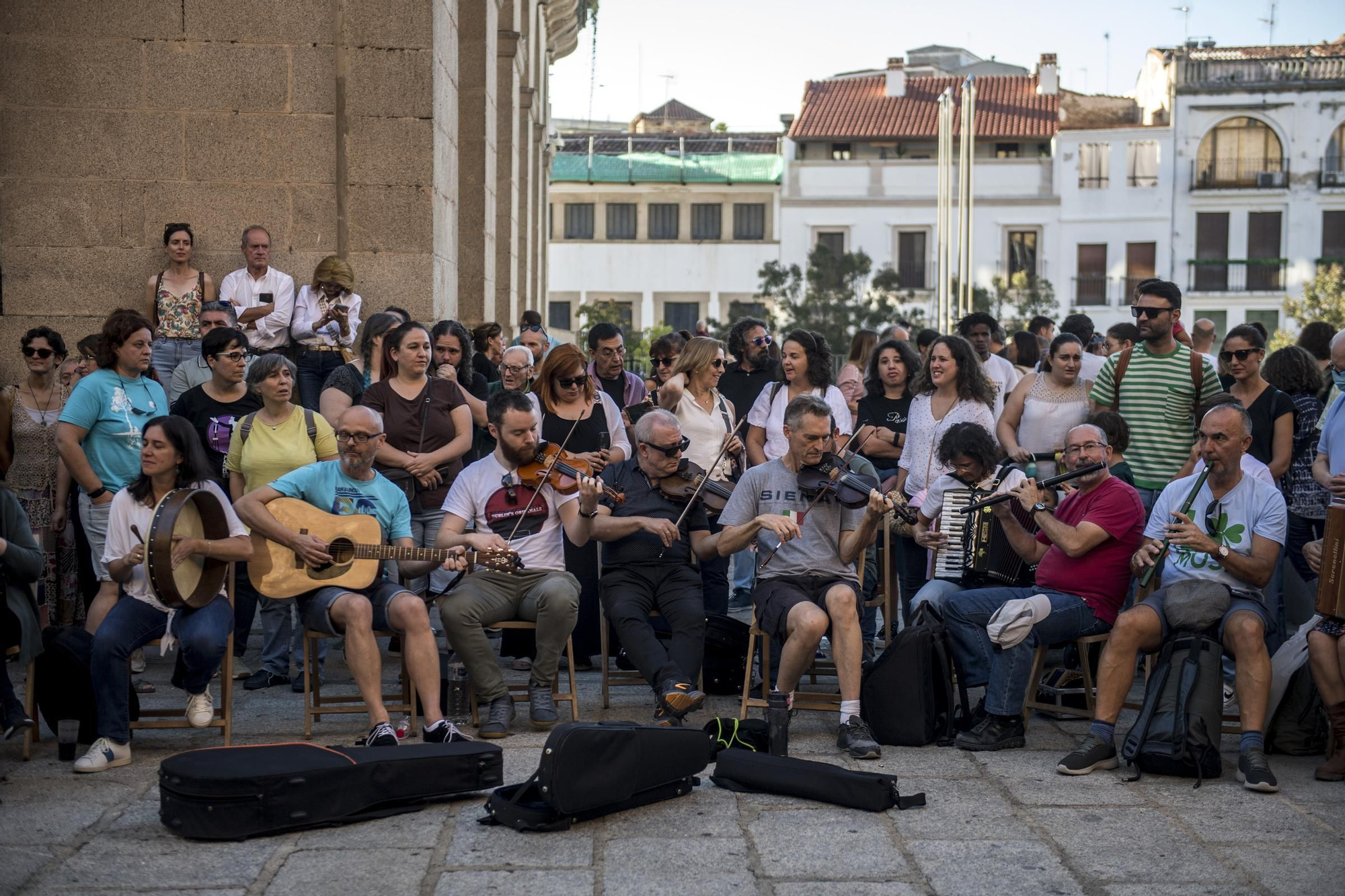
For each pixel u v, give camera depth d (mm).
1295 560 7270
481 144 12383
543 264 24547
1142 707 5688
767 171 44125
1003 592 6199
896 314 37844
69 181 9109
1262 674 5383
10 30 9016
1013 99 44375
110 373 6668
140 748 5707
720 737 5586
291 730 5984
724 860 4434
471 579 6176
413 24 9180
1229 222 42281
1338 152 41656
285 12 9125
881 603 7062
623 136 46312
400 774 4867
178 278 8867
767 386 8141
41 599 7230
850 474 6246
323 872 4289
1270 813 4957
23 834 4594
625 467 6629
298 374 8680
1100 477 6121
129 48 9078
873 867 4391
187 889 4145
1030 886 4238
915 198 43281
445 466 7254
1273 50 44781
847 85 46031
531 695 6156
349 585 5793
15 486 7156
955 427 6527
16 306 9141
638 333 39250
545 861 4414
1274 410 7102
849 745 5727
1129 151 42406
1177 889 4215
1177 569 5906
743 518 6359
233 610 6188
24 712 5508
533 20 18844
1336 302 38375
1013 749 5871
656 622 6641
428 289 9297
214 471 6949
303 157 9203
